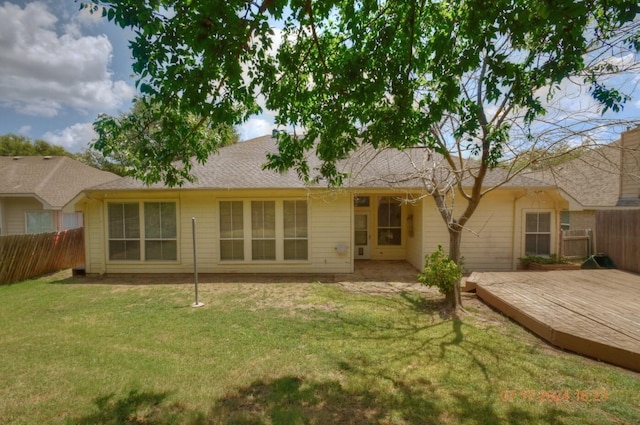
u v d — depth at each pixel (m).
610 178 13.11
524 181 9.68
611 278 7.79
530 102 3.83
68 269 11.46
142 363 4.11
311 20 3.38
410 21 3.44
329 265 9.95
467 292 7.52
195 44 2.92
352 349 4.50
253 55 3.61
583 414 3.01
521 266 9.84
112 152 4.44
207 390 3.48
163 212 9.99
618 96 3.98
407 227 12.09
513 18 2.87
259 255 9.99
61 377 3.77
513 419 2.95
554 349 4.47
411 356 4.27
